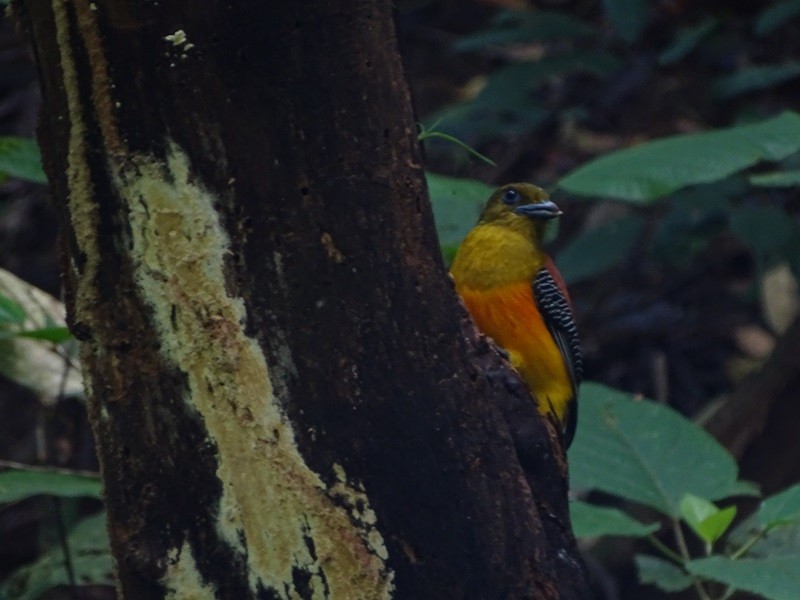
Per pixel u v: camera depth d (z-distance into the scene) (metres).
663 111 18.36
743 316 17.91
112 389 5.96
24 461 16.88
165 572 5.96
